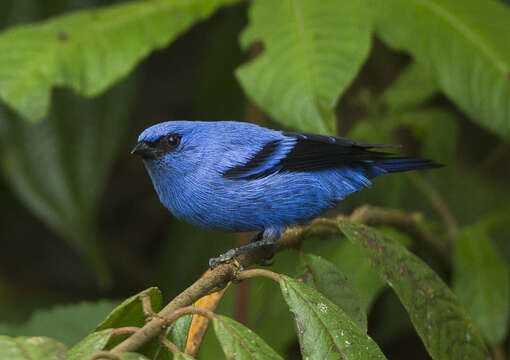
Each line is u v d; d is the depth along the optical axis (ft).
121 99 41.96
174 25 32.19
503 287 30.63
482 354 20.57
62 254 52.13
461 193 44.11
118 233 53.52
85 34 31.45
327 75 27.32
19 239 51.88
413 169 30.63
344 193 30.66
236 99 45.34
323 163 29.60
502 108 30.71
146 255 53.11
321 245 35.22
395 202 39.22
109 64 30.86
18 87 29.99
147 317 15.53
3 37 31.27
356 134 37.76
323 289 21.13
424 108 48.44
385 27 31.94
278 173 29.09
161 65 54.60
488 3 32.78
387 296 39.52
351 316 20.76
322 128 26.58
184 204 29.19
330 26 28.45
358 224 20.84
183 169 28.53
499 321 30.22
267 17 29.81
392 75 48.29
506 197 44.06
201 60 54.60
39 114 29.89
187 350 18.71
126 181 54.80
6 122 40.81
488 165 46.96
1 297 46.98
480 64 31.24
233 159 28.66
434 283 20.77
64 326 32.32
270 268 34.55
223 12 53.93
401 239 31.04
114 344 17.10
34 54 30.76
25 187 40.50
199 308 15.46
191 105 54.03
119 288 51.85
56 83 30.25
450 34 31.71
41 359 13.97
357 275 30.25
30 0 43.60
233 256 27.12
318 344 16.43
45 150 40.88
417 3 32.35
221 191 28.43
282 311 33.81
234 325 15.26
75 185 40.75
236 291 33.30
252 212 28.81
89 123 41.45
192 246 43.78
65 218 40.40
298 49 28.17
